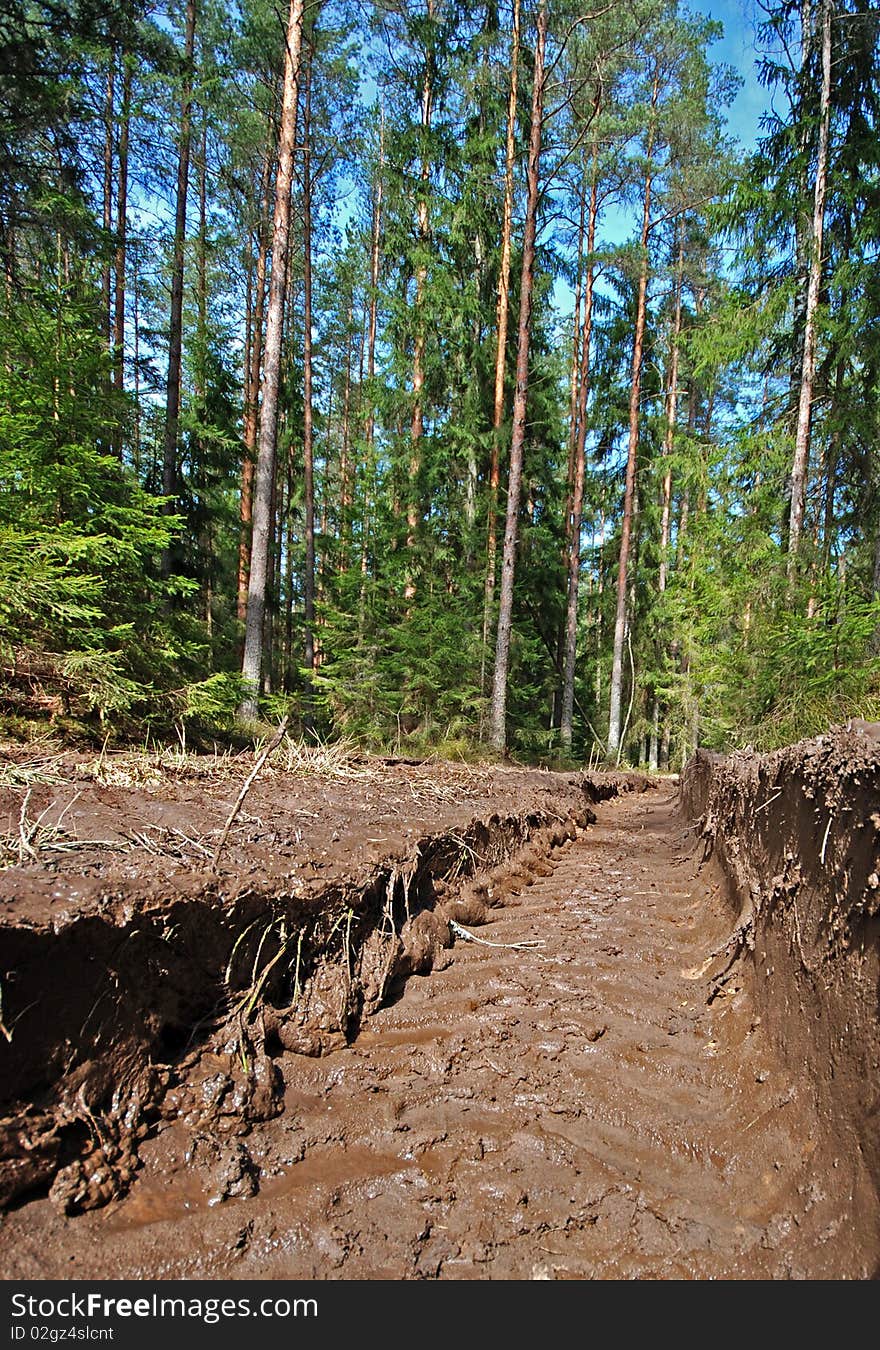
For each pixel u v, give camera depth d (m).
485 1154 2.00
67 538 4.31
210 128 12.67
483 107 13.13
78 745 4.10
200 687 5.66
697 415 21.97
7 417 4.30
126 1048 1.89
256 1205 1.73
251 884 2.38
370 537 12.22
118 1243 1.56
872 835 1.80
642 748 21.72
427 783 5.59
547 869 5.34
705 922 3.83
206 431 10.77
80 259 6.87
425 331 13.37
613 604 22.03
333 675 11.58
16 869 1.95
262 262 16.47
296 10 9.41
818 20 8.16
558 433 15.65
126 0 7.79
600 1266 1.64
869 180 8.04
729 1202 1.82
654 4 12.71
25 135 7.25
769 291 8.88
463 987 3.06
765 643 6.70
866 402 8.18
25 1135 1.61
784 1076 2.12
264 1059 2.16
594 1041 2.62
